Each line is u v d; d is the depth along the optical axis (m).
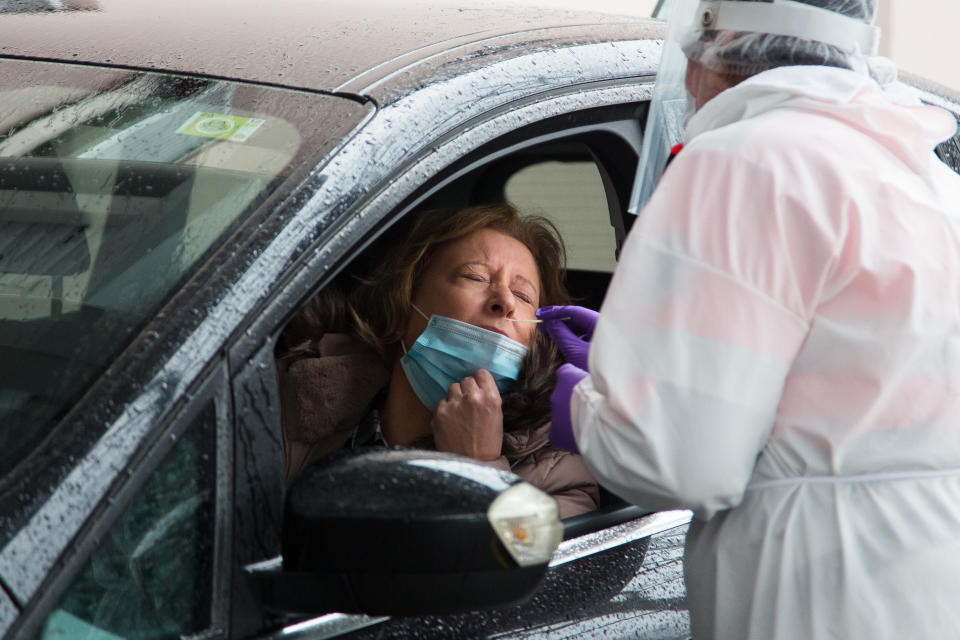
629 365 3.86
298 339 5.83
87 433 3.35
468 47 5.04
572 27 5.74
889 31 30.27
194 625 3.46
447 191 6.79
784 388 4.05
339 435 5.81
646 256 3.95
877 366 3.88
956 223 4.13
